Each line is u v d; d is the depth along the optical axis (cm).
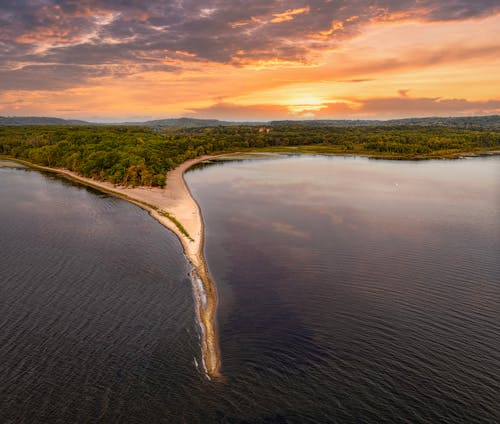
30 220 9031
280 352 4262
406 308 5156
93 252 7069
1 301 5231
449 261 6619
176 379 3844
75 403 3547
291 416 3406
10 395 3625
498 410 3484
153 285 5781
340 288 5697
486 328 4722
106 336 4512
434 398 3628
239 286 5762
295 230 8275
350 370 3991
